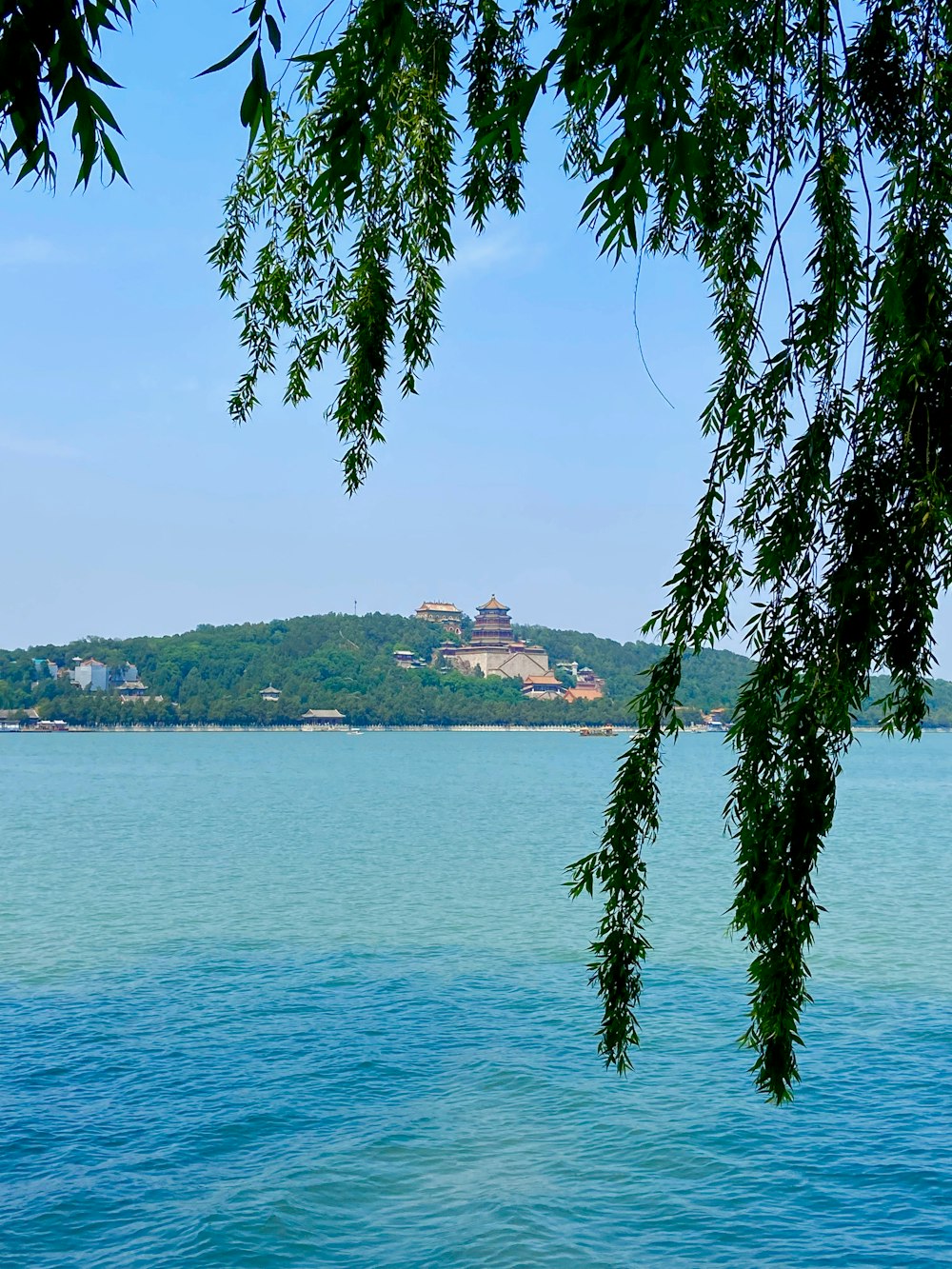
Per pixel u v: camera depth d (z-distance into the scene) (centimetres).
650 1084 1777
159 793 10556
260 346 652
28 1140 1539
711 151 517
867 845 6112
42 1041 2033
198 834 6569
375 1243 1234
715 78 521
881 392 381
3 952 2911
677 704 392
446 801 9619
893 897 4025
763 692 372
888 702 370
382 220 577
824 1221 1281
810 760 357
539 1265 1173
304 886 4241
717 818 8319
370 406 559
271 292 641
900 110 425
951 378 368
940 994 2412
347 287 592
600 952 393
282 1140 1545
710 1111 1647
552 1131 1575
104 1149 1511
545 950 2947
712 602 386
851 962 2783
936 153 412
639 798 391
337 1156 1488
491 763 17950
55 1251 1220
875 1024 2142
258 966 2727
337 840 6219
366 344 559
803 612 373
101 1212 1316
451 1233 1256
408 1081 1803
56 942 3052
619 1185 1390
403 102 568
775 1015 355
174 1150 1509
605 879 392
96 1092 1745
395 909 3669
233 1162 1467
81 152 286
